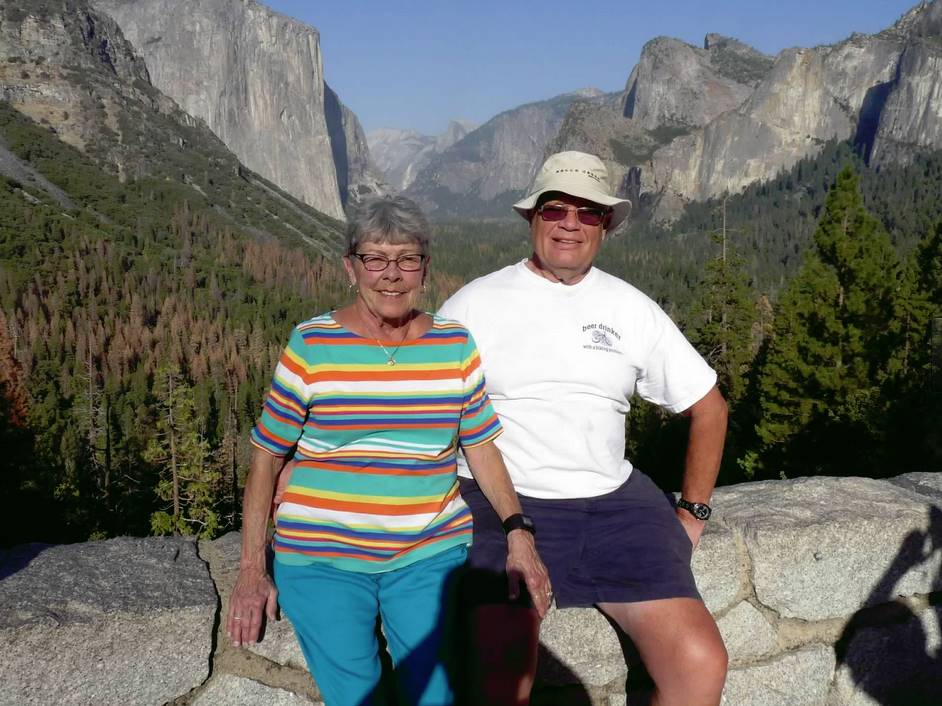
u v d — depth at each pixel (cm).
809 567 296
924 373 2134
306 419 239
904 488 338
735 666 294
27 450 3173
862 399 2134
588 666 272
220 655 235
